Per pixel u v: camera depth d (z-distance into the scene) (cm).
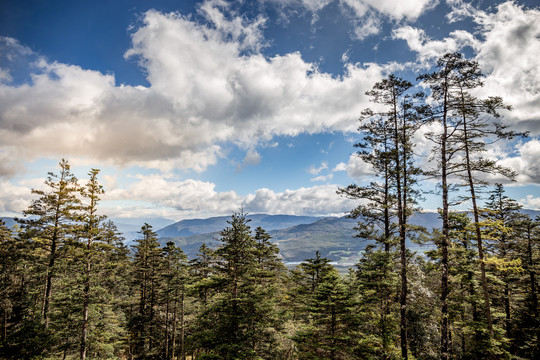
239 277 1814
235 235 1850
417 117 1642
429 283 2239
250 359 1575
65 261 1947
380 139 1805
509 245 2206
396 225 1705
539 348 2114
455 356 2020
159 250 3159
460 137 1527
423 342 2062
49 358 1864
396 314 1959
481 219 1859
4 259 2730
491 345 1731
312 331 1662
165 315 3353
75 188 2198
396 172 1664
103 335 1997
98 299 1923
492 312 2017
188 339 1750
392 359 1532
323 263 2602
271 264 3044
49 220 2089
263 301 1772
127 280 3281
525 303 2358
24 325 1944
